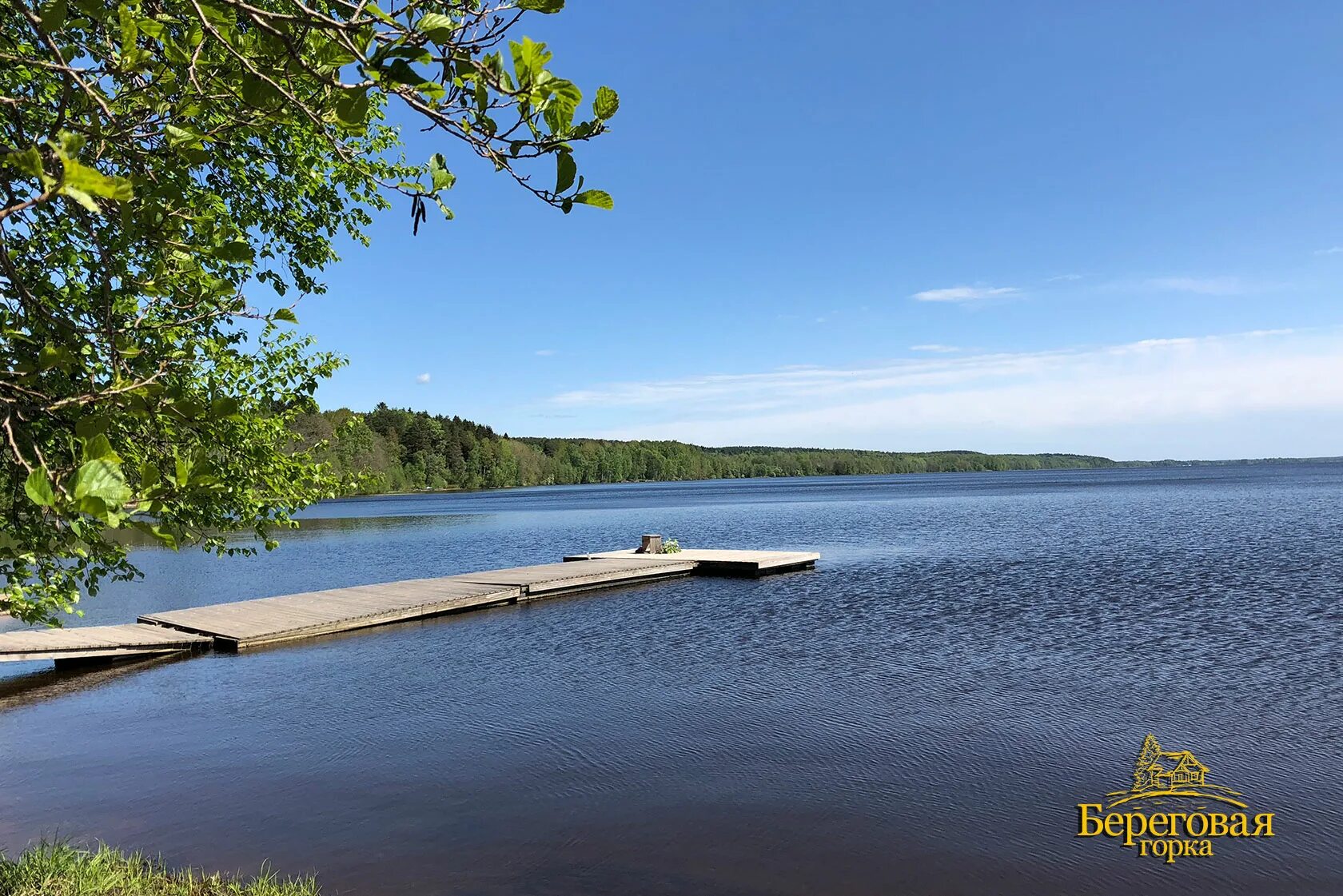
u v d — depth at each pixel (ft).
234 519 22.85
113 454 6.21
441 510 310.04
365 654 54.44
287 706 42.73
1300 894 23.44
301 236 27.35
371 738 37.65
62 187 5.38
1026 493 317.01
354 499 463.83
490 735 38.01
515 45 7.39
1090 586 78.13
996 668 48.29
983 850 26.25
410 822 28.60
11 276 10.03
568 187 8.03
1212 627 57.82
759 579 88.58
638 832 27.76
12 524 13.60
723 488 611.06
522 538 165.07
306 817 29.07
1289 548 103.35
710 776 32.63
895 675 47.39
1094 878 24.52
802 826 28.09
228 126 9.80
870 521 183.42
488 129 7.78
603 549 138.82
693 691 44.75
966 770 32.83
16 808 29.96
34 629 64.80
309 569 112.27
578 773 33.12
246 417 22.71
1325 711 38.81
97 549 11.80
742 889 24.07
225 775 33.14
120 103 9.46
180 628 59.11
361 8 7.25
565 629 62.49
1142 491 304.09
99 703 43.45
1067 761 33.50
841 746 35.81
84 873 22.22
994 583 82.02
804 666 49.96
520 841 27.12
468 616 67.92
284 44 7.91
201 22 8.43
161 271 10.26
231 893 22.21
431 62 7.46
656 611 69.67
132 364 13.87
